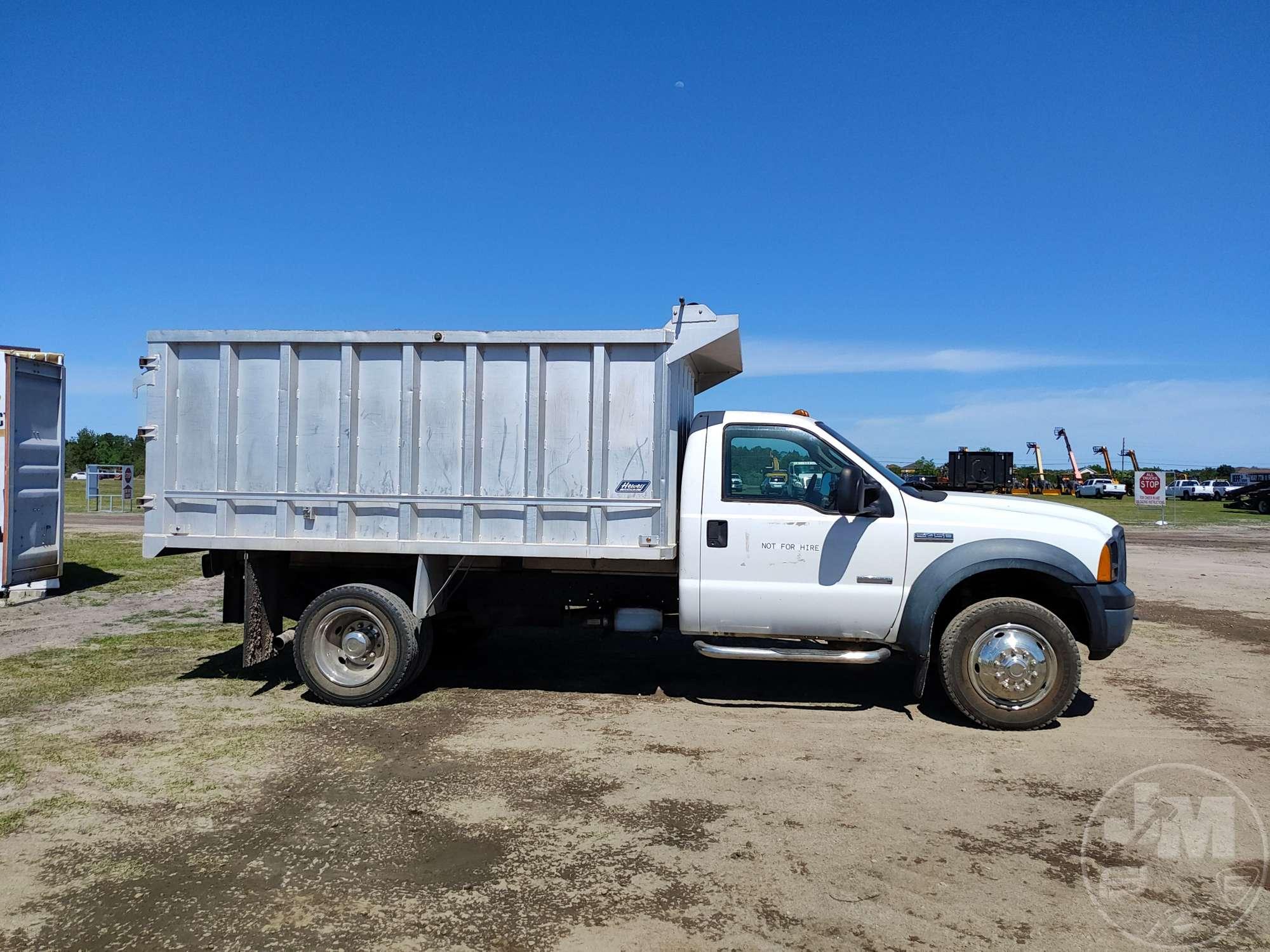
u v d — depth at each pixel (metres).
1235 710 6.42
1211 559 17.47
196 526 6.43
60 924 3.37
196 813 4.43
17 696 6.62
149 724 5.92
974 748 5.50
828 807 4.54
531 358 6.10
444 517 6.23
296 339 6.25
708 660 8.00
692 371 7.23
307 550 6.28
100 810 4.46
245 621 6.37
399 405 6.26
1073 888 3.67
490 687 6.99
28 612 10.19
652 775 5.00
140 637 8.78
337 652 6.44
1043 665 5.81
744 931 3.33
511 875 3.78
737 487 6.25
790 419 6.33
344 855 3.97
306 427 6.33
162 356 6.39
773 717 6.18
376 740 5.61
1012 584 6.23
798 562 6.11
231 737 5.64
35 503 11.06
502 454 6.18
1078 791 4.77
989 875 3.79
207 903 3.53
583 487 6.13
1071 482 56.50
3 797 4.61
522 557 6.27
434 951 3.20
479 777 4.95
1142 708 6.46
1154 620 10.30
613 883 3.70
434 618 6.91
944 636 5.91
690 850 4.03
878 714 6.27
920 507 6.08
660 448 6.04
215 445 6.41
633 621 6.64
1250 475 65.56
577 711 6.30
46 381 11.23
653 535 6.05
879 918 3.42
